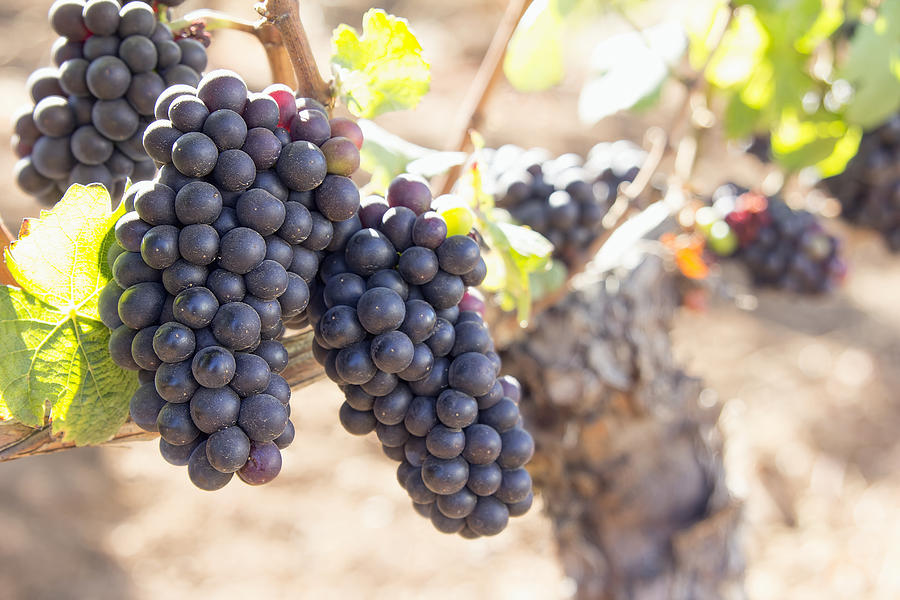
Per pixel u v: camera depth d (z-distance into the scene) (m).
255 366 0.41
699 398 0.79
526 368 0.71
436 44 3.15
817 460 1.82
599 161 0.80
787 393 1.99
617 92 0.82
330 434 1.89
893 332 2.20
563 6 0.76
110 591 1.49
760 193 0.87
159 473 1.77
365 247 0.44
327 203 0.43
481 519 0.45
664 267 0.77
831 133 0.82
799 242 0.84
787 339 2.18
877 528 1.67
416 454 0.45
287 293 0.42
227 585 1.54
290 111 0.43
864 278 2.42
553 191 0.69
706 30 0.79
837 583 1.56
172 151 0.41
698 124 0.80
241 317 0.41
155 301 0.41
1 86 2.39
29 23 2.75
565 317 0.71
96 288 0.45
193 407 0.41
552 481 0.77
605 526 0.78
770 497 1.74
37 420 0.46
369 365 0.43
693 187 0.77
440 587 1.57
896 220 0.87
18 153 0.53
